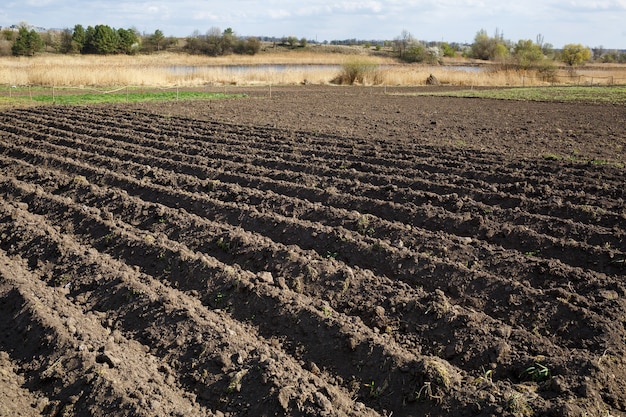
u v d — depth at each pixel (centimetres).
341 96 2992
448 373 536
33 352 577
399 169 1208
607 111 2292
